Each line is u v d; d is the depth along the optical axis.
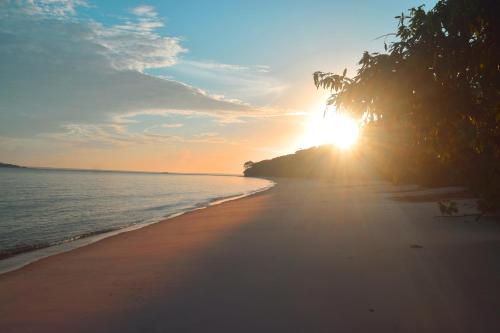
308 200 30.53
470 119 6.06
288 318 6.47
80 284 9.25
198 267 10.11
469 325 5.95
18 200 36.66
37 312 7.45
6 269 11.67
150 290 8.37
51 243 16.47
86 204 34.47
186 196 46.72
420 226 14.71
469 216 16.23
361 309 6.70
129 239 15.77
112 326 6.54
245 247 12.38
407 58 5.35
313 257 10.46
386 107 5.54
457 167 15.09
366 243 12.00
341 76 5.66
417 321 6.16
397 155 6.43
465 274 8.34
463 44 5.25
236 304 7.22
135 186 71.12
